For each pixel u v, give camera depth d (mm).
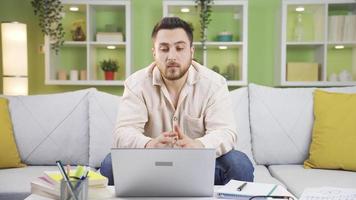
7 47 2957
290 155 2230
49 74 3119
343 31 3062
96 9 3324
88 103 2355
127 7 3123
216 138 1514
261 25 3363
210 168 1164
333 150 2025
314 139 2139
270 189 1206
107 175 1529
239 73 3219
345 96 2172
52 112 2291
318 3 3020
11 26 2949
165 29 1551
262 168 2164
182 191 1184
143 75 1761
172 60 1544
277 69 3213
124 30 3369
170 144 1403
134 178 1167
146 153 1149
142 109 1718
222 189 1211
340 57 3289
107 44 3174
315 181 1796
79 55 3389
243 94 2375
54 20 3115
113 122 2273
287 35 3297
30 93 3395
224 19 3348
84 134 2289
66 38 3354
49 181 1184
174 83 1697
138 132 1576
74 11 3354
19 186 1754
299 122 2248
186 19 3316
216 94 1709
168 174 1161
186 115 1718
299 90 2359
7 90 2975
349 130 2035
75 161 2260
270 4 3346
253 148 2291
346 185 1728
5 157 2105
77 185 1058
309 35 3275
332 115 2107
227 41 3184
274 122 2268
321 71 3127
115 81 3166
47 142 2234
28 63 3379
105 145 2238
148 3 3400
